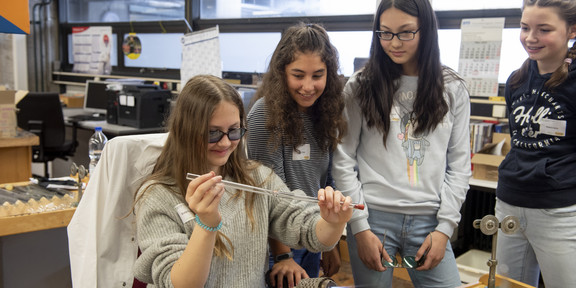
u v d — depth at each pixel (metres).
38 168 5.62
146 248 1.15
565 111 1.61
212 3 5.02
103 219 1.50
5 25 1.76
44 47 6.53
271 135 1.54
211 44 3.02
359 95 1.65
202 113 1.19
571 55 1.60
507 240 1.81
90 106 5.47
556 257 1.66
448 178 1.66
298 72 1.47
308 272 1.78
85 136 5.55
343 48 3.99
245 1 4.70
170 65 5.51
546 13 1.57
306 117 1.60
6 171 3.39
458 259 2.98
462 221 3.26
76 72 6.43
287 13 4.36
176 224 1.20
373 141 1.66
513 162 1.78
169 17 5.43
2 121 3.31
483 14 3.21
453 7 3.35
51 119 4.64
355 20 3.87
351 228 1.63
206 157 1.23
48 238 2.13
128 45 5.15
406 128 1.63
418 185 1.61
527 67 1.78
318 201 1.19
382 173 1.65
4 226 1.78
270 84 1.54
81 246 1.51
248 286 1.30
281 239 1.40
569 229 1.63
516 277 1.81
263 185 1.38
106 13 6.14
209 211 1.03
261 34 4.61
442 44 3.44
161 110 4.60
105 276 1.51
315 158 1.63
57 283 2.18
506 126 3.06
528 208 1.71
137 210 1.27
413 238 1.62
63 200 2.02
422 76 1.58
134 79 5.41
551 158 1.66
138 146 1.49
